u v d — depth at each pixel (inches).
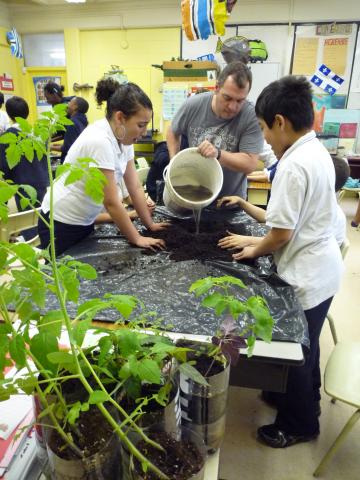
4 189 17.1
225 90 65.9
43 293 18.7
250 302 24.1
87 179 18.4
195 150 64.6
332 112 191.8
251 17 183.6
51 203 17.9
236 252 53.6
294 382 52.3
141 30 199.3
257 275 46.4
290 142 44.3
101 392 17.5
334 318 94.3
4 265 18.5
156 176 97.3
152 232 63.3
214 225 67.5
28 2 202.5
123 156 60.8
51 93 152.6
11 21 211.2
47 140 18.9
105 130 54.5
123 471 20.5
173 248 56.2
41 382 18.6
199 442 22.1
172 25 194.4
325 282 46.4
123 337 20.6
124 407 21.1
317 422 58.5
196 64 152.7
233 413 64.9
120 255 53.6
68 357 18.1
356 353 53.6
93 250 55.9
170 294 41.5
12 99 110.2
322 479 53.6
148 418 20.9
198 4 86.4
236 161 69.7
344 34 179.5
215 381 23.7
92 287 43.2
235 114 71.3
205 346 26.7
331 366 51.6
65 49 210.8
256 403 67.1
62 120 19.4
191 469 20.1
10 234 70.4
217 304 23.5
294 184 41.2
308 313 47.4
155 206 79.7
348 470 54.9
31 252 19.2
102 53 207.9
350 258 130.0
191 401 24.0
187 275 46.4
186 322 36.2
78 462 18.8
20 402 27.7
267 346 33.6
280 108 42.0
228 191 80.8
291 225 42.6
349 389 47.6
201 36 92.4
